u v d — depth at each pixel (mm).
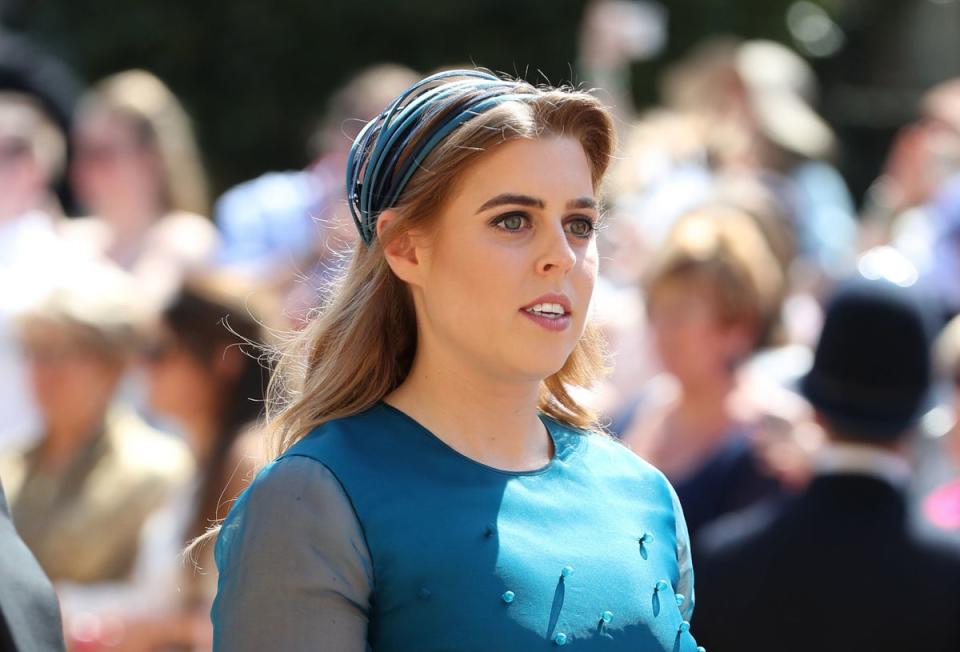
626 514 5910
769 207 13086
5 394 11992
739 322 10516
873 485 8312
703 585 8633
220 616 5484
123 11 31719
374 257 5973
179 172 15523
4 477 10844
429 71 31688
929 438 11266
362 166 5973
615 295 13328
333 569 5371
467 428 5805
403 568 5387
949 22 39969
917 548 8203
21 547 5668
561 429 6199
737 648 8414
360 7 31359
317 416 5941
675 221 11297
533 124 5590
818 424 8539
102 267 14188
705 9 32250
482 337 5613
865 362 8406
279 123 32156
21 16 32344
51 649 5520
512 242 5574
